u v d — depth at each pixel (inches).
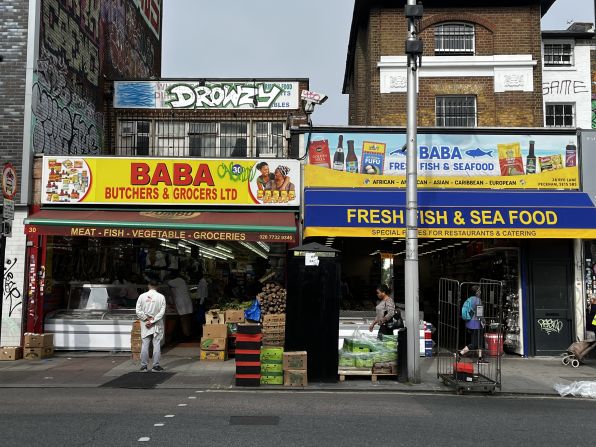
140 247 649.6
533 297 578.2
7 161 543.8
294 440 262.7
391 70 689.6
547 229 534.6
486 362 434.6
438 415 323.9
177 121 722.8
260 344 418.6
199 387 406.9
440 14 690.2
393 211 539.8
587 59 721.0
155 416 309.3
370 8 701.3
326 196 550.0
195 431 276.7
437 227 534.6
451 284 486.0
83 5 661.3
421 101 682.8
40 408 330.0
